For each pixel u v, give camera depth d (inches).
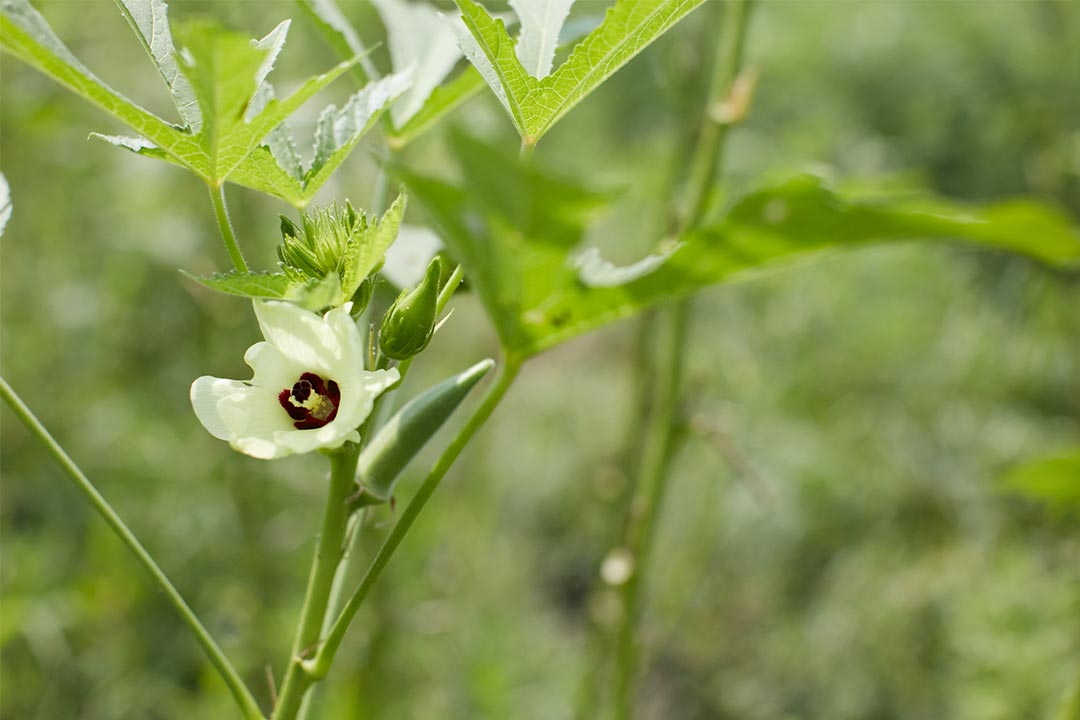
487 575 88.7
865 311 102.0
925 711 90.7
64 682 74.3
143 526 79.7
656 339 65.4
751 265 36.1
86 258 83.9
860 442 99.0
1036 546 91.5
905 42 103.0
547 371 122.8
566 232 33.4
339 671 69.0
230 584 77.7
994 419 97.7
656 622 82.9
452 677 79.4
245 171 36.0
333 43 41.1
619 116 100.1
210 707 70.2
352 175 69.9
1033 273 95.0
